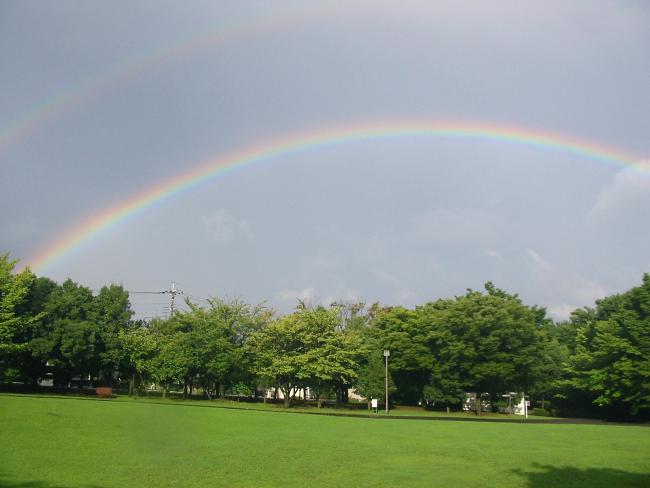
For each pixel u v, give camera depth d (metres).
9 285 48.91
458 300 61.28
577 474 16.95
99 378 78.69
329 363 58.66
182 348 62.88
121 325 66.62
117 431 24.30
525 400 55.75
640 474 17.08
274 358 60.03
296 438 25.61
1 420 24.38
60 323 59.78
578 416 59.53
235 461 18.27
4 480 13.68
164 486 13.91
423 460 19.45
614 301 61.69
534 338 56.72
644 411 52.56
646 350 47.97
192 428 27.44
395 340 60.16
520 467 18.22
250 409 46.50
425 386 59.38
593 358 53.34
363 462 18.75
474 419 47.09
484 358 55.41
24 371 61.66
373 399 57.38
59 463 16.42
